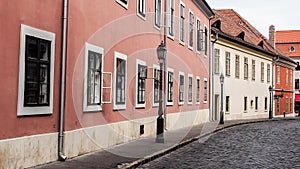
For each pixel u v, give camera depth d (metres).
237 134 25.17
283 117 55.56
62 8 12.26
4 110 9.86
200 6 32.03
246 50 44.66
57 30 12.05
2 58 9.79
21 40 10.45
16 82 10.30
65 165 11.46
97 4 14.57
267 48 53.59
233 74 41.28
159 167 12.63
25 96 10.67
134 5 18.39
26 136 10.67
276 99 56.06
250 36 50.25
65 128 12.45
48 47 11.69
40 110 11.26
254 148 18.02
